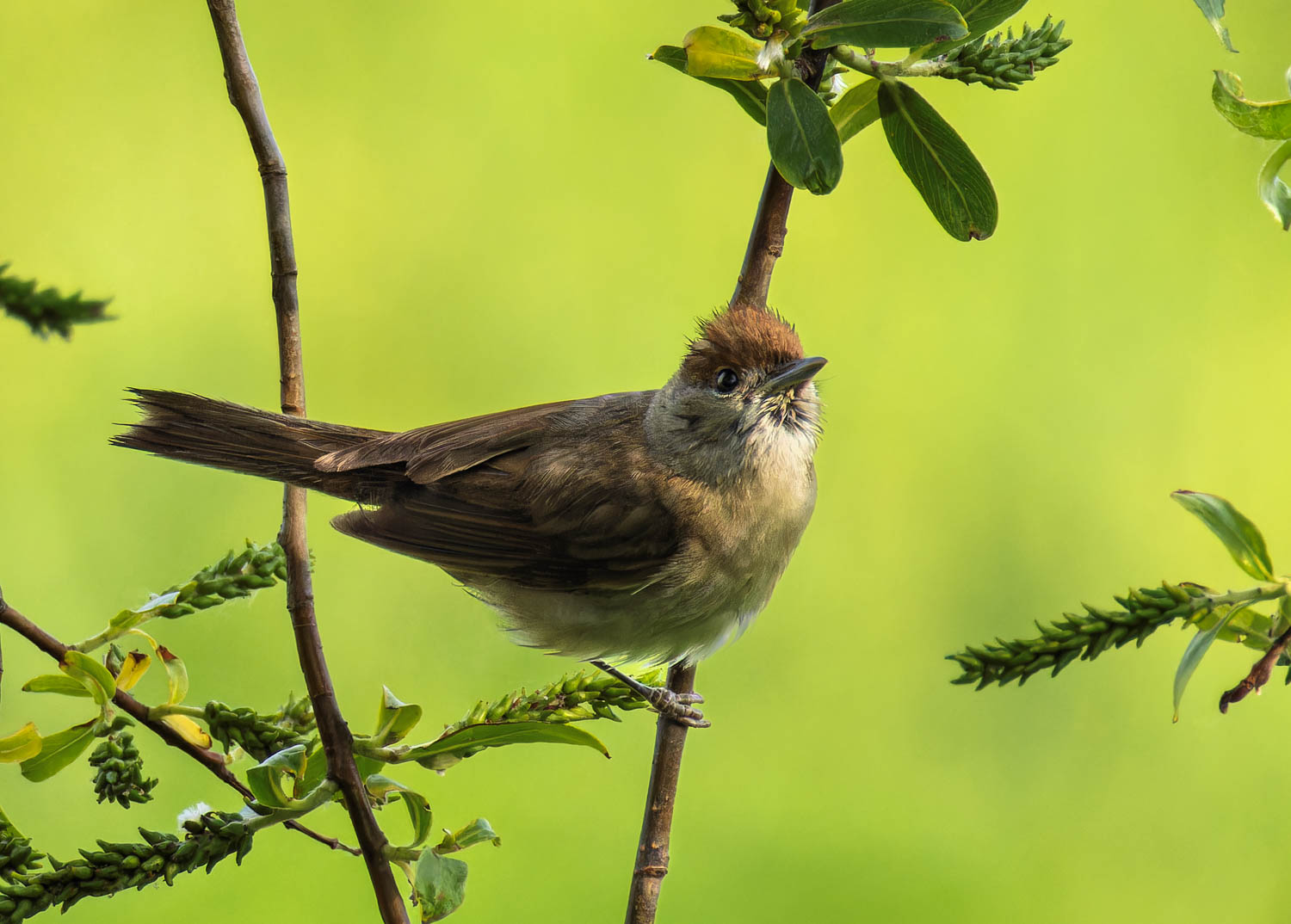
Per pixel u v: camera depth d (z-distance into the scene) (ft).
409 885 17.04
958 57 18.66
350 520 24.94
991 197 19.12
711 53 17.56
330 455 25.40
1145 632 13.89
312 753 16.79
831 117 19.22
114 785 16.24
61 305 16.76
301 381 19.06
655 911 19.21
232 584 17.12
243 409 25.82
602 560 25.02
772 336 24.52
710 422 24.85
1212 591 14.15
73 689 16.17
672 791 19.39
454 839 16.30
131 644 20.48
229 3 18.89
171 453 25.44
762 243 23.45
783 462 25.03
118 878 14.67
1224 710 14.20
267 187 18.97
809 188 17.44
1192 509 14.83
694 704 23.68
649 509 24.89
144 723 16.98
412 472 25.86
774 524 25.20
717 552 24.98
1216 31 16.07
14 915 14.19
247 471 25.54
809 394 25.58
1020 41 18.57
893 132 19.43
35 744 15.88
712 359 24.88
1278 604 14.43
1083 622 13.69
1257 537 14.55
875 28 16.69
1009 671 13.87
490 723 16.84
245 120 18.93
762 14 17.20
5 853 14.76
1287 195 16.85
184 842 15.15
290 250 19.04
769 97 17.53
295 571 17.10
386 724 16.93
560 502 25.14
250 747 17.03
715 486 24.90
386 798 16.69
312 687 16.60
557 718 17.80
